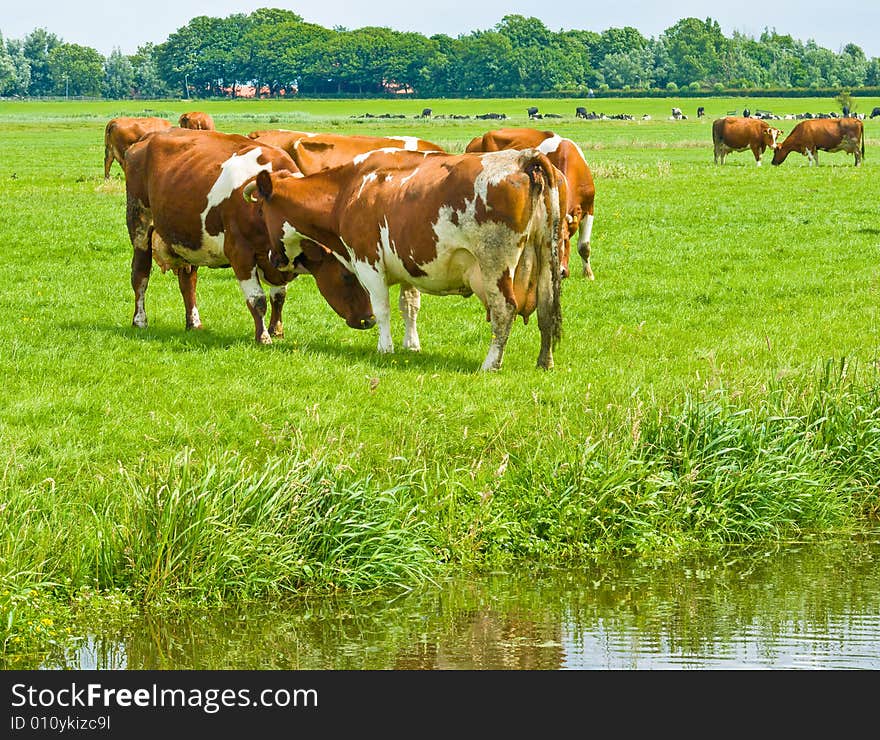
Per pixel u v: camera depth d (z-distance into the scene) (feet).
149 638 30.45
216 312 67.72
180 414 44.93
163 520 32.63
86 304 69.97
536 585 34.35
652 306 70.03
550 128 377.50
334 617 31.96
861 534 39.50
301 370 51.65
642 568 35.94
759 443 40.78
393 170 53.21
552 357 52.60
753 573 35.53
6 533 32.32
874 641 30.14
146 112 544.62
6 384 48.93
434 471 39.93
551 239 50.34
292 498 34.35
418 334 61.87
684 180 148.87
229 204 56.85
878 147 256.11
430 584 34.42
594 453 39.22
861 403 44.09
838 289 75.41
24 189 140.56
